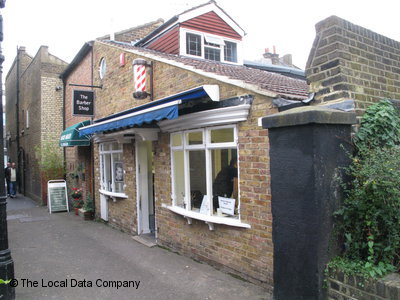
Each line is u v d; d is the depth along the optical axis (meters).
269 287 4.45
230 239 5.10
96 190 10.42
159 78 6.78
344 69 3.71
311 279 3.13
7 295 4.40
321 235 3.11
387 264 2.99
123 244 7.30
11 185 17.86
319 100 3.86
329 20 3.79
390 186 2.98
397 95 4.39
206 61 9.44
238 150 4.84
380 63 4.17
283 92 4.43
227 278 4.99
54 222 10.38
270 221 4.38
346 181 3.37
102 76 9.68
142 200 8.07
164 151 6.70
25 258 6.45
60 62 14.88
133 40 12.36
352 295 2.94
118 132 7.66
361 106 3.79
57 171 13.62
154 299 4.52
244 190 4.77
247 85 4.57
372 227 3.11
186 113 5.72
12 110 22.83
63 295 4.71
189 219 5.87
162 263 5.88
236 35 10.76
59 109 14.77
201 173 5.66
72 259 6.33
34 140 16.19
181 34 9.45
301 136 3.21
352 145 3.49
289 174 3.34
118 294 4.71
